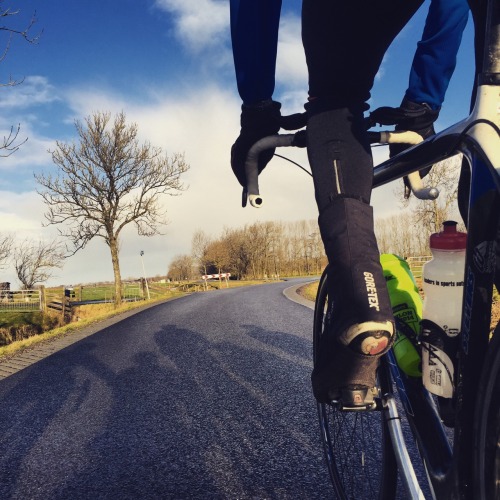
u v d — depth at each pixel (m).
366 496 1.27
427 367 0.91
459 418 0.77
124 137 25.22
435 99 1.02
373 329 0.73
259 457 2.34
